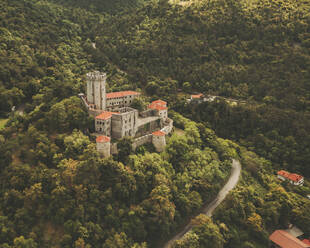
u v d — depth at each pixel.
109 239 111.25
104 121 143.88
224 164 176.00
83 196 116.38
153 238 124.56
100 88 161.50
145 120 172.12
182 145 159.62
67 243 105.56
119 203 124.44
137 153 148.62
